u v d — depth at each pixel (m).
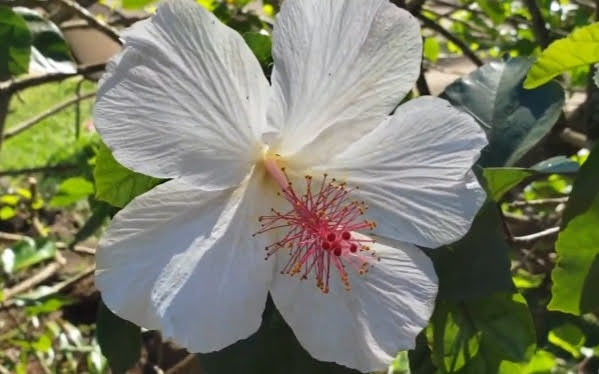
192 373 0.31
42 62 0.26
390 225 0.19
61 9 0.37
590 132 0.34
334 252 0.18
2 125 0.31
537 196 0.43
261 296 0.18
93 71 0.31
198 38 0.17
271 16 0.45
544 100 0.23
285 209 0.19
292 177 0.19
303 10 0.17
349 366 0.18
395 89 0.18
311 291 0.19
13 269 0.47
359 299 0.19
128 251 0.17
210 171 0.17
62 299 0.46
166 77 0.16
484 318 0.21
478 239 0.19
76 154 0.54
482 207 0.19
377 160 0.19
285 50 0.17
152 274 0.17
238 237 0.18
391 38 0.18
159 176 0.17
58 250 0.58
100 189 0.19
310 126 0.18
